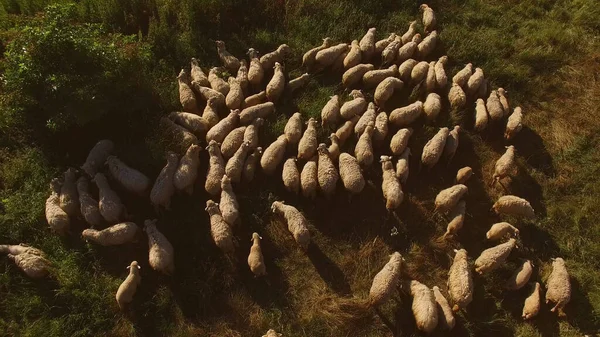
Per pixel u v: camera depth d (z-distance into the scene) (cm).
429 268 971
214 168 1053
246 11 1425
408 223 1027
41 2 1428
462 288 881
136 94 1145
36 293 930
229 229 970
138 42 1291
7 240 994
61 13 1090
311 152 1086
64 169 1102
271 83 1205
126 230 957
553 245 995
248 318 909
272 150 1080
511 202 1003
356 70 1234
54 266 958
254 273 952
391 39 1325
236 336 888
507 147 1104
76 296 918
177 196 1066
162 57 1316
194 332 889
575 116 1202
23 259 935
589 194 1066
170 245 957
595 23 1377
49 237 998
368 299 921
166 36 1330
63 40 1010
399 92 1245
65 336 883
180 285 944
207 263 969
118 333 896
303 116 1202
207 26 1396
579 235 1004
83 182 1042
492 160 1130
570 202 1056
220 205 1000
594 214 1029
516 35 1384
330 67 1302
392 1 1446
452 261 976
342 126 1136
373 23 1398
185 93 1184
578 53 1324
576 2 1432
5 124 1135
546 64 1305
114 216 989
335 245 1001
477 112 1170
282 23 1405
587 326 888
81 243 1001
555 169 1112
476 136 1169
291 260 982
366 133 1089
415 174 1102
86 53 1030
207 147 1077
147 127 1156
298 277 962
